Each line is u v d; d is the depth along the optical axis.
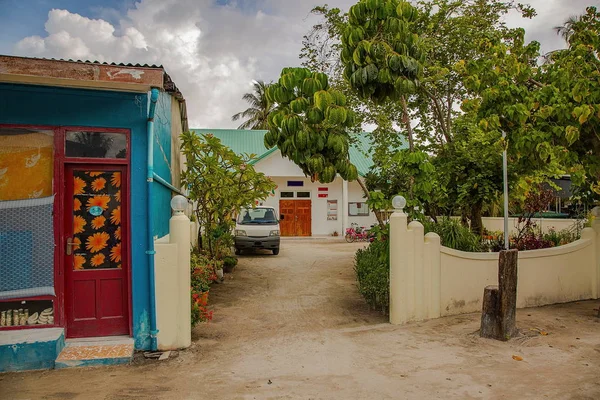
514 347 5.83
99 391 4.53
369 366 5.26
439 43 10.76
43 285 5.52
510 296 6.17
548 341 6.06
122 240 5.85
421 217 8.10
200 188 10.59
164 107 8.05
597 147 7.18
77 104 5.62
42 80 5.12
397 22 6.68
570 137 6.35
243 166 10.91
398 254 7.09
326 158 7.13
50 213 5.55
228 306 8.70
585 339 6.16
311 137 6.86
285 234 25.34
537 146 6.70
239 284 10.81
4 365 5.07
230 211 11.37
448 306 7.51
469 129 10.73
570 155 7.02
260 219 17.05
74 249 5.74
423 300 7.27
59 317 5.58
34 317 5.54
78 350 5.43
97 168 5.78
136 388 4.61
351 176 7.54
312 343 6.23
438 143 11.48
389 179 11.20
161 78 5.30
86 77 5.12
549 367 5.13
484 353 5.62
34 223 5.51
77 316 5.74
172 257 5.88
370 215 25.95
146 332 5.82
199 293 7.26
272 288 10.38
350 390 4.55
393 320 7.15
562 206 17.27
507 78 7.36
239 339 6.49
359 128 11.88
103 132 5.75
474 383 4.69
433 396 4.39
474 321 7.09
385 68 6.54
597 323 6.98
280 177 25.25
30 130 5.53
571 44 7.38
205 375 5.00
